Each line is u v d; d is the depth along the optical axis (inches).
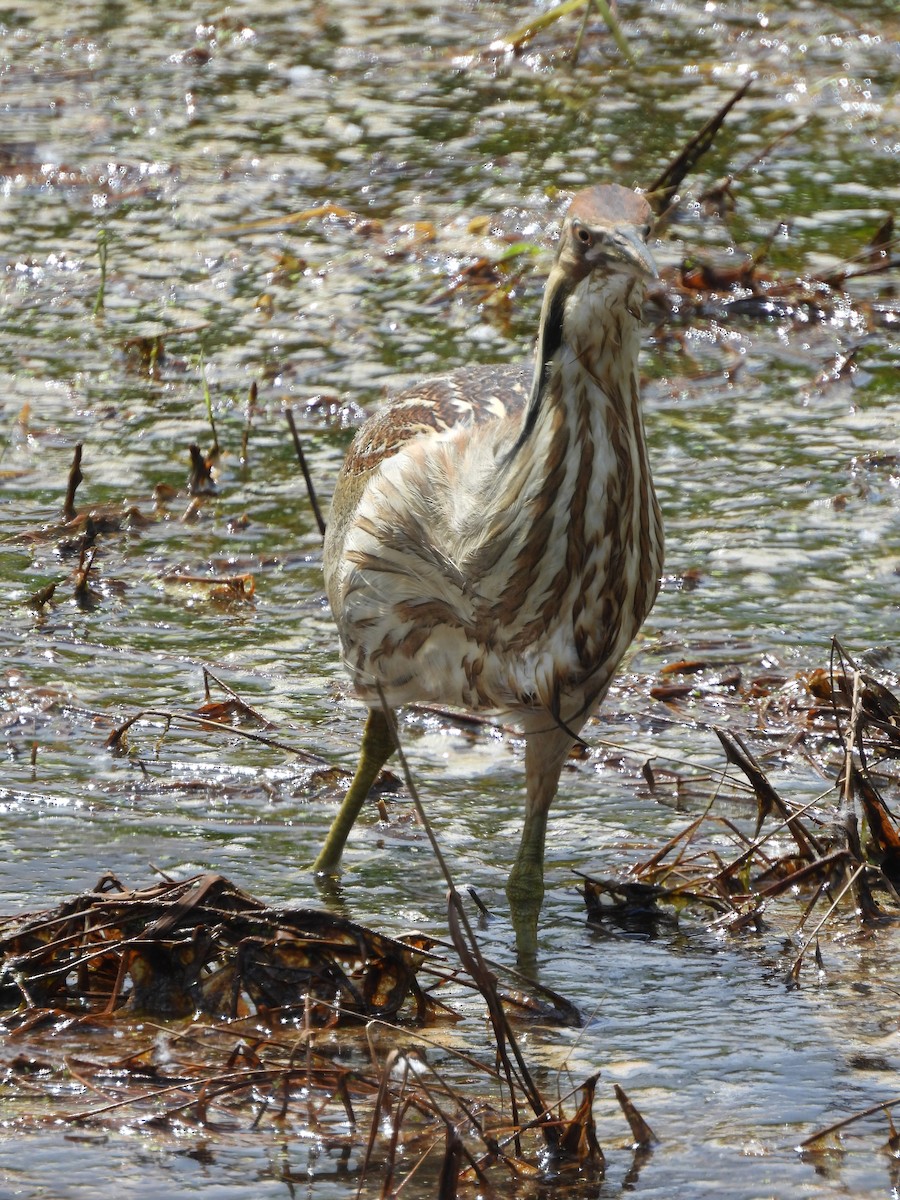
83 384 621.9
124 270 714.2
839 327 668.1
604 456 332.2
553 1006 315.3
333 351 644.1
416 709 446.0
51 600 486.6
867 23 1015.0
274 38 1013.2
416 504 353.7
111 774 403.2
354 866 372.8
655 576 352.2
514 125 868.6
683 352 652.7
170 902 311.0
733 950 339.9
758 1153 266.1
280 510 542.9
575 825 393.4
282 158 829.8
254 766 412.2
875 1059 296.2
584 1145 263.3
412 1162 261.1
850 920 350.3
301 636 477.1
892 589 501.0
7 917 321.7
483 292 687.1
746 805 397.4
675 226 749.3
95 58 974.4
